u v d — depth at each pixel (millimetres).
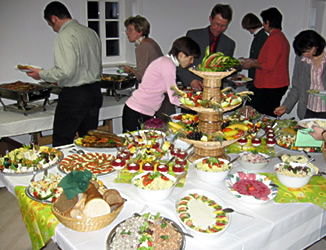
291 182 1421
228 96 1703
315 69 2404
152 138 1826
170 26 4141
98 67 2688
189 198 1312
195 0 4238
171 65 2123
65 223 1113
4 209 2576
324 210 1380
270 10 3211
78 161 1677
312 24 3617
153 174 1387
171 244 1021
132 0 3889
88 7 3820
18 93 2742
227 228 1150
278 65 3279
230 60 1580
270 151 1857
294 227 1290
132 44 4059
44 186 1361
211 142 1554
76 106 2578
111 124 3443
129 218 1154
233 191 1367
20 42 3250
